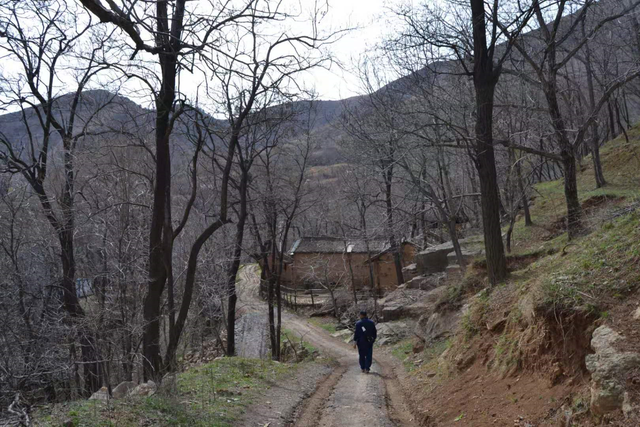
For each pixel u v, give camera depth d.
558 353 6.63
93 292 20.38
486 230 13.71
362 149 24.81
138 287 20.30
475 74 14.36
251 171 27.77
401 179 25.66
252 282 60.19
